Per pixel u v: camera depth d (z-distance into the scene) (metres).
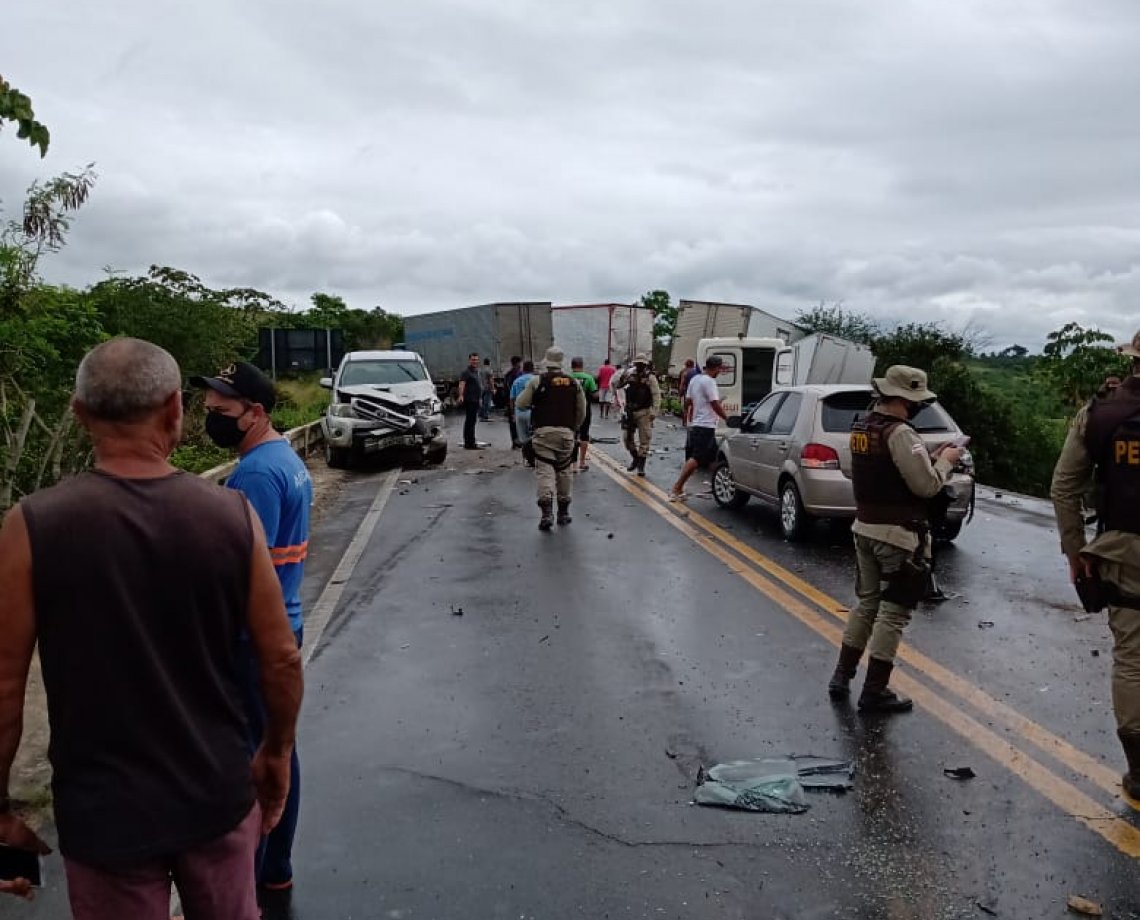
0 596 2.09
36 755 4.91
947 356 30.72
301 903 3.65
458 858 3.97
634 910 3.59
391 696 5.84
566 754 4.96
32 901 3.68
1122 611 4.39
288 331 25.45
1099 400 4.46
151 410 2.26
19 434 7.91
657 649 6.70
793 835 4.12
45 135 5.69
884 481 5.36
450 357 34.47
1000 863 3.88
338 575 9.05
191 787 2.18
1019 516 12.65
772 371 23.58
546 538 10.80
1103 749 4.96
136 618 2.13
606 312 34.28
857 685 5.95
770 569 9.18
